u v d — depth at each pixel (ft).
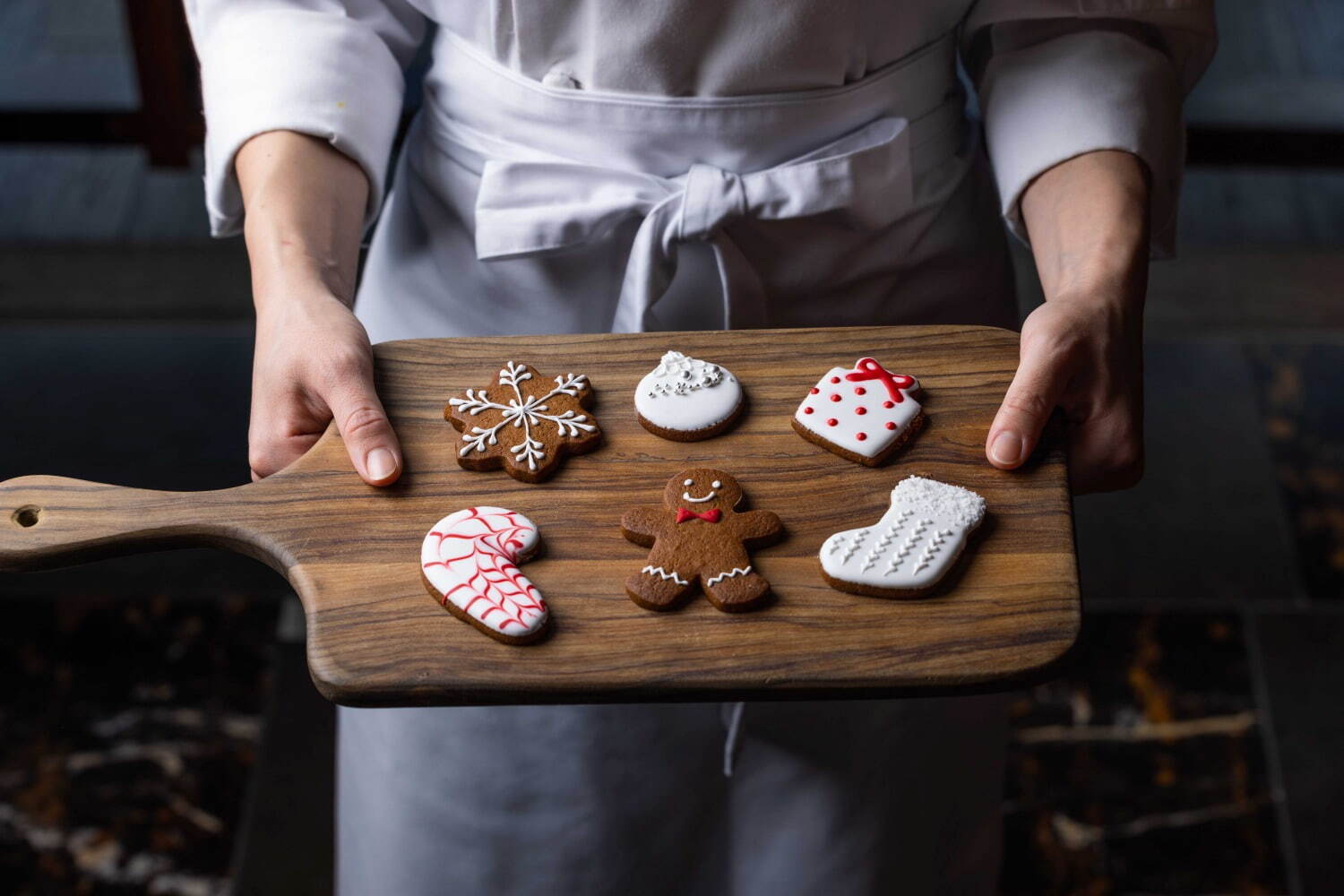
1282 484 5.99
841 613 2.39
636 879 3.54
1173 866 4.71
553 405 2.63
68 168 7.58
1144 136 2.91
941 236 3.10
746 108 2.83
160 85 6.56
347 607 2.40
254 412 2.68
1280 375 6.52
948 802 3.58
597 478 2.56
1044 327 2.64
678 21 2.72
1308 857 4.73
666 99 2.83
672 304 3.03
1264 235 7.34
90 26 8.27
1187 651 5.33
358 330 2.65
